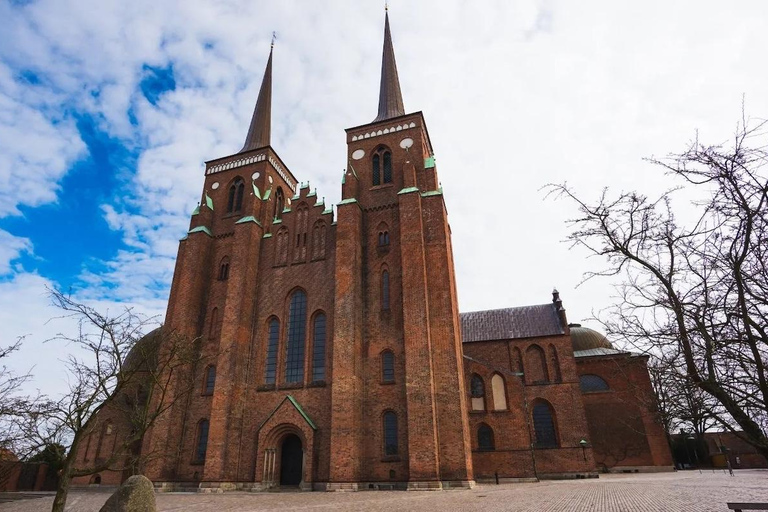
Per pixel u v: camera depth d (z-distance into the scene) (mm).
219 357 39031
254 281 43562
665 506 18703
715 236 8773
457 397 33844
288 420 35469
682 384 8508
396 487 32188
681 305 8727
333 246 42375
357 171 46031
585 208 10422
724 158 8367
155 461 36625
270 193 49062
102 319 18375
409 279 36938
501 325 60938
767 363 8055
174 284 47312
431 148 51719
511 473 43250
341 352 35656
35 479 47281
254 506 23031
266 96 60250
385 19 61469
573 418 51031
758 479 34562
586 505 19766
